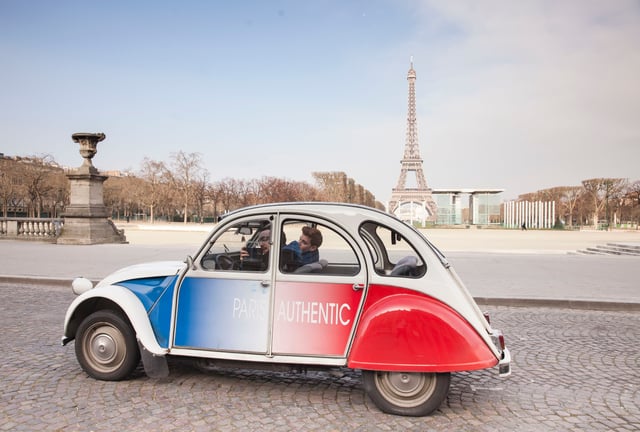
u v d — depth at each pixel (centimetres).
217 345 454
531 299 978
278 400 458
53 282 1152
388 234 456
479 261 1764
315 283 442
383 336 413
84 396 459
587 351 649
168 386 489
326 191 8506
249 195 8450
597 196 8512
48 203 8050
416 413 423
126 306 470
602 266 1603
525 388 505
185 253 1823
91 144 2266
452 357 405
